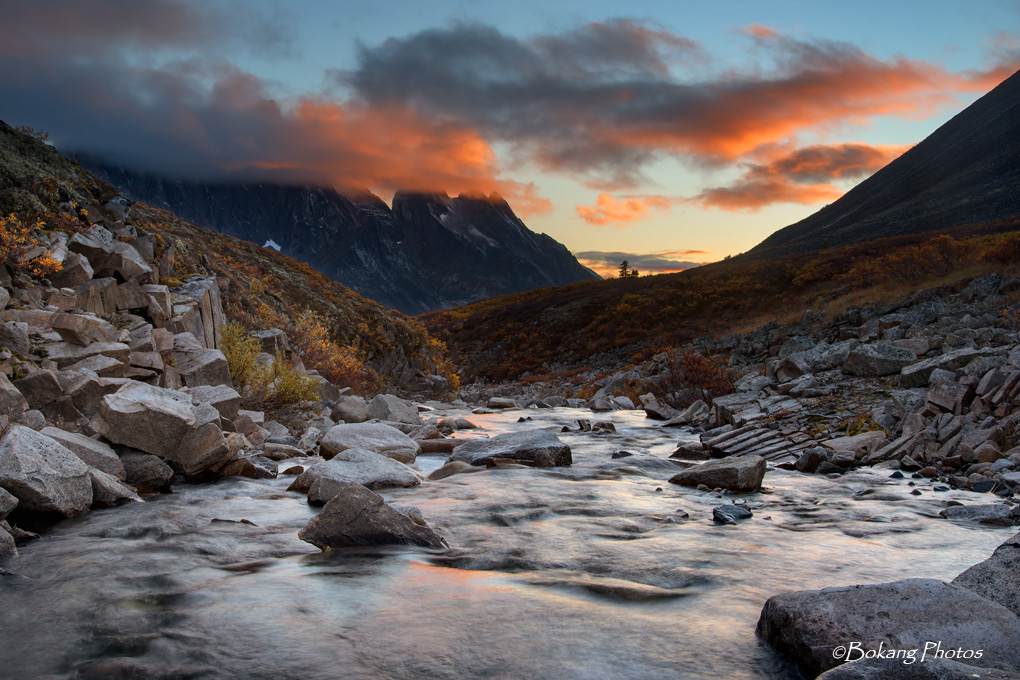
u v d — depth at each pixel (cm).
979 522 675
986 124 15250
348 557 541
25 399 817
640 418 2166
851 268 5112
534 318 7075
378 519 584
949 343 1545
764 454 1216
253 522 660
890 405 1297
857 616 335
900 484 907
